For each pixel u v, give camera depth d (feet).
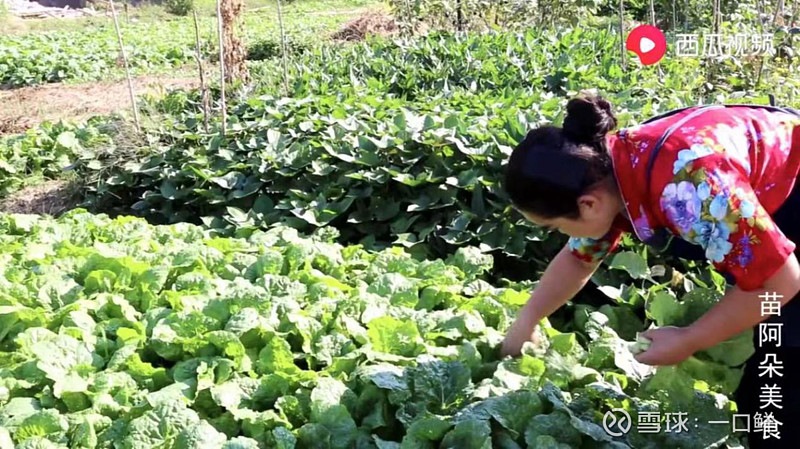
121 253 14.67
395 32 54.85
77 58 55.16
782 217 8.14
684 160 7.32
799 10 25.76
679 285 13.29
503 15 41.81
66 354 11.01
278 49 54.80
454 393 9.66
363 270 14.39
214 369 10.57
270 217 18.70
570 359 10.22
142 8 92.94
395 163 18.44
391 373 9.83
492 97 25.29
